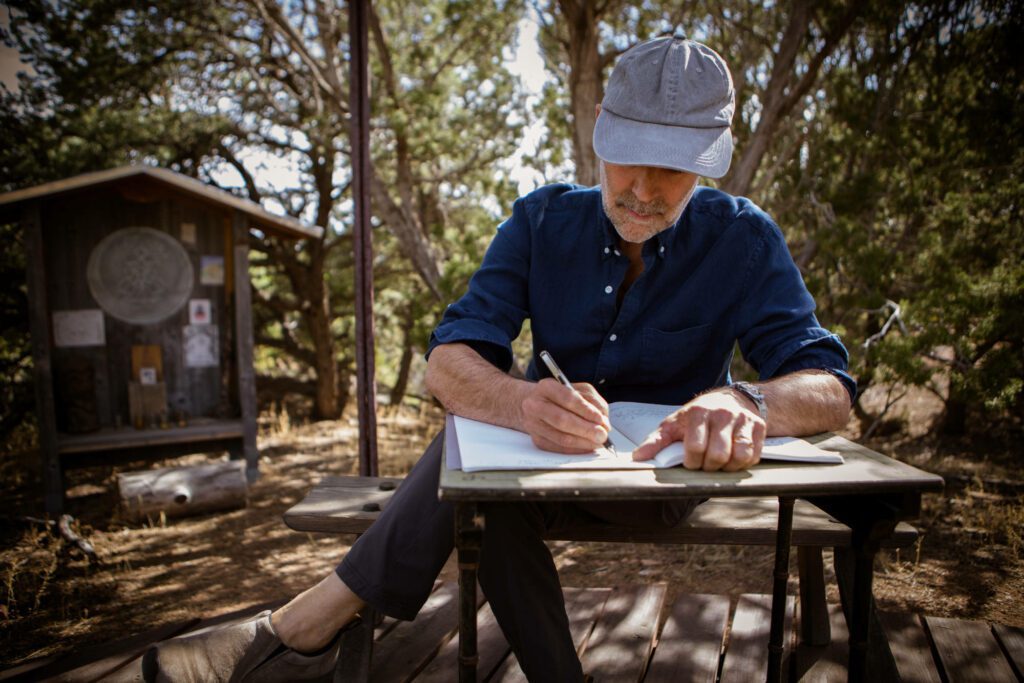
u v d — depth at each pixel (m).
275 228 5.36
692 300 1.70
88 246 4.85
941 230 4.55
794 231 5.81
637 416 1.45
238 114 7.64
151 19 6.36
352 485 2.21
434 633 2.21
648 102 1.38
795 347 1.53
